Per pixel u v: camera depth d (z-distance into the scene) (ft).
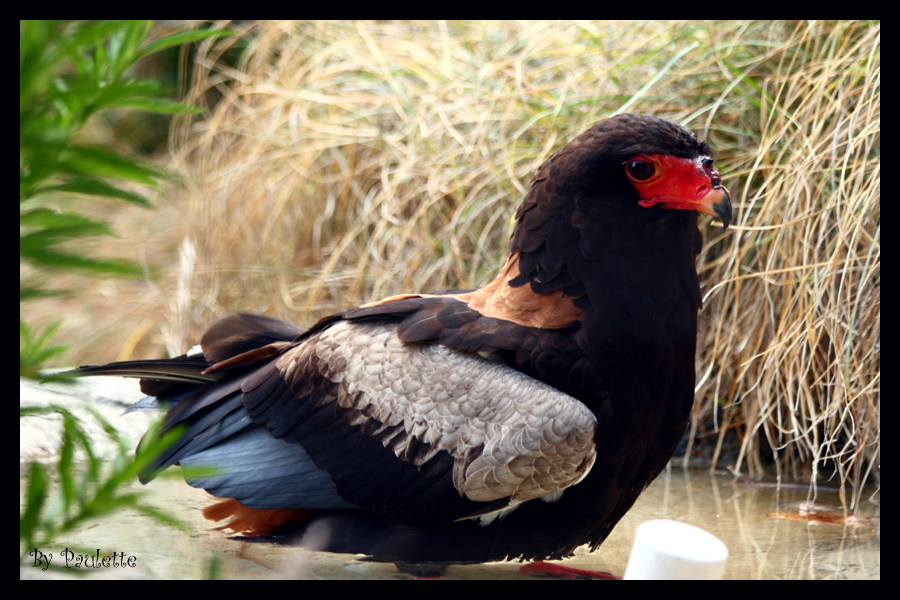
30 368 4.69
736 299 26.37
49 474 5.05
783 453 26.37
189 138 44.47
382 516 16.63
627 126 16.16
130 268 4.75
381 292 31.99
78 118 4.58
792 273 25.27
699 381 27.73
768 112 28.17
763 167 25.85
